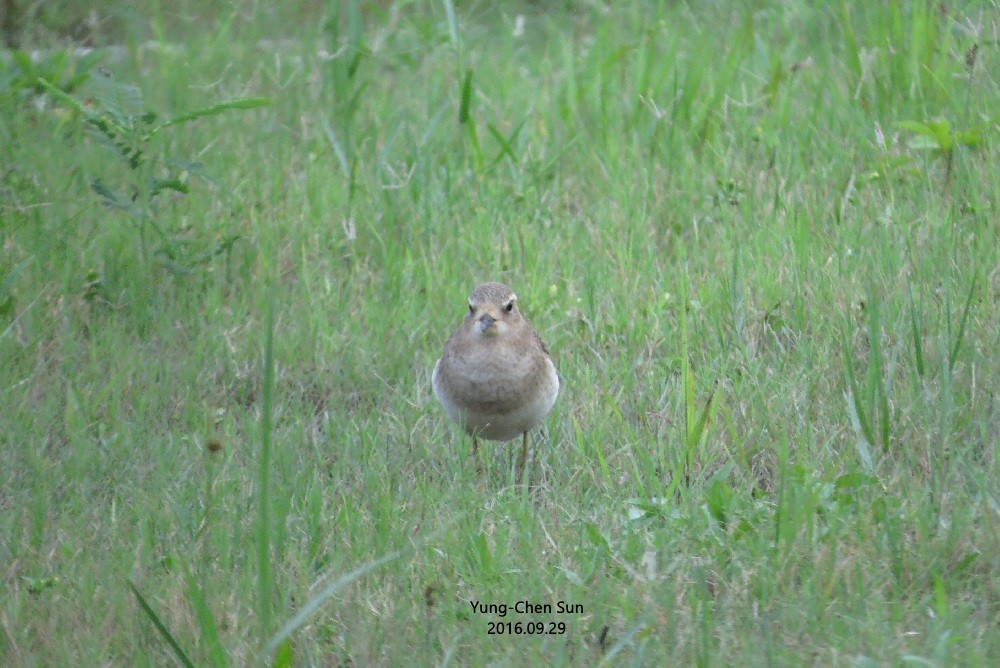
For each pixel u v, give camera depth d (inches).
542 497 396.5
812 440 398.6
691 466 394.6
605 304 488.7
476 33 706.8
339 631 330.0
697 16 697.0
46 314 482.0
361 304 497.4
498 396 395.9
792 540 343.3
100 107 563.2
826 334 446.6
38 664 317.1
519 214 546.6
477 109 629.0
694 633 318.7
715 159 574.2
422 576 349.4
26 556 362.0
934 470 374.0
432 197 551.8
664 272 503.2
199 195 553.9
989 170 526.6
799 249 501.4
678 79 613.0
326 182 566.9
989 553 341.7
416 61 685.9
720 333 450.9
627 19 710.5
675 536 357.7
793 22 671.8
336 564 348.8
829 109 590.2
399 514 377.1
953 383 414.3
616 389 444.1
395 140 600.7
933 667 291.4
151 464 405.1
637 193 550.0
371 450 413.4
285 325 485.7
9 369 453.4
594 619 327.9
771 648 307.0
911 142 541.0
